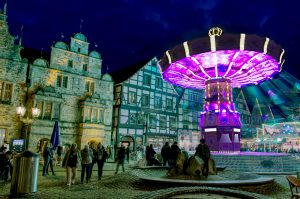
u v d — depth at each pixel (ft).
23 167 26.08
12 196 25.44
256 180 30.01
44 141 80.18
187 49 51.08
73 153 34.50
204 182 28.17
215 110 65.00
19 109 44.65
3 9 77.41
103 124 90.38
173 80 70.49
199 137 126.62
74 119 86.79
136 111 105.29
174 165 36.68
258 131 110.22
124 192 29.09
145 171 41.34
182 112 121.70
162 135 112.16
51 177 41.93
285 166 55.36
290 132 99.04
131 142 104.42
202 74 65.16
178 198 17.30
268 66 57.82
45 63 83.35
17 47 78.69
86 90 92.17
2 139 73.15
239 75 63.82
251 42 47.91
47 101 80.23
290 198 27.48
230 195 17.93
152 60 114.11
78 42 92.07
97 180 39.09
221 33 48.32
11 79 76.43
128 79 104.68
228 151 63.67
